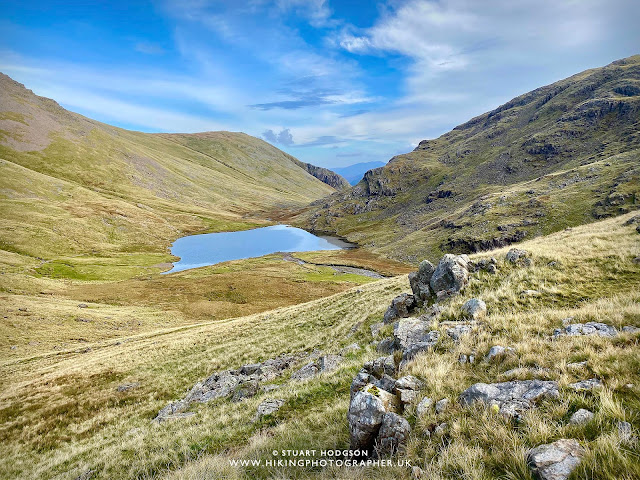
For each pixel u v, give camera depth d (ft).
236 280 309.01
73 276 318.45
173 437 45.21
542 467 14.84
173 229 614.34
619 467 13.62
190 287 286.87
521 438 17.54
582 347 26.35
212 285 292.61
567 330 33.06
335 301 128.47
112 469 41.27
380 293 114.42
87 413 77.51
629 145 535.60
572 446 15.51
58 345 150.92
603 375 21.20
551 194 424.05
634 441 14.66
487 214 436.35
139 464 39.60
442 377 28.66
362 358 52.65
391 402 26.50
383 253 466.70
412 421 23.88
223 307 236.22
